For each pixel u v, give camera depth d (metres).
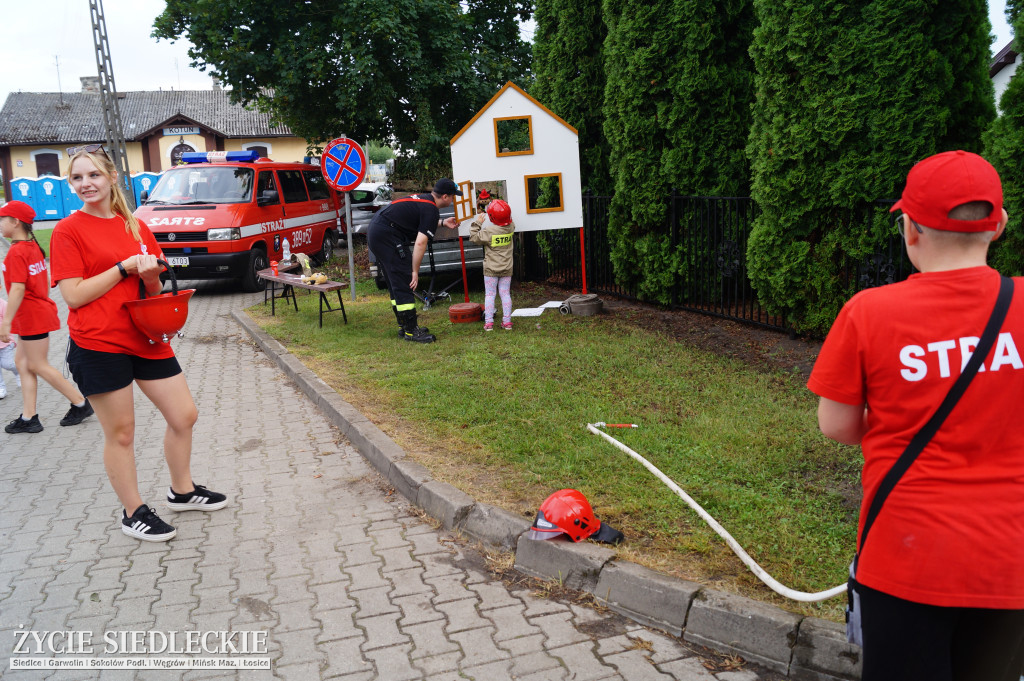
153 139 41.97
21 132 42.53
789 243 6.80
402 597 3.41
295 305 10.83
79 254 3.74
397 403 5.96
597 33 10.49
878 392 1.78
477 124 9.30
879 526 1.77
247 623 3.24
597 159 10.73
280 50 16.16
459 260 11.12
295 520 4.28
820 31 6.10
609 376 6.37
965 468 1.68
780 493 4.04
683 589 3.06
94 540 4.12
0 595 3.53
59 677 2.89
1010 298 1.69
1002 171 4.61
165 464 5.27
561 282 11.59
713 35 8.19
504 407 5.68
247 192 13.84
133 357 4.00
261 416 6.28
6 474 5.21
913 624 1.72
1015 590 1.65
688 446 4.75
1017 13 4.58
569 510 3.57
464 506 4.04
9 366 7.15
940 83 5.79
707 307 8.75
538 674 2.82
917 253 1.81
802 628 2.77
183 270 13.01
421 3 16.00
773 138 6.58
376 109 16.61
